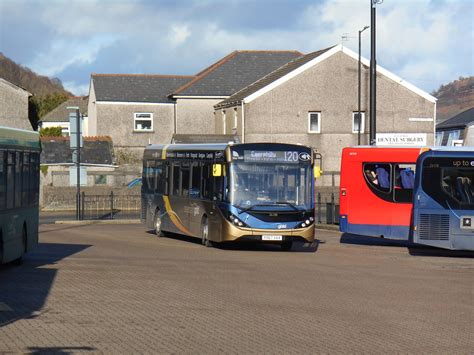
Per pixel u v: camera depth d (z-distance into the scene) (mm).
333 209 36875
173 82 67312
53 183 56281
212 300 13383
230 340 9938
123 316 11594
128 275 16750
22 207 18562
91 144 60000
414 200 22922
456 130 72125
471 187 22750
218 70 65438
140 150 64562
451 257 23625
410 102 56000
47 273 16953
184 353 9102
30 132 19594
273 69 65875
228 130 58906
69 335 10055
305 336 10312
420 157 22922
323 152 55188
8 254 17266
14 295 13531
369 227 26391
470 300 14102
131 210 50781
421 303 13609
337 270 18781
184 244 26375
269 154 23969
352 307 12961
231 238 23547
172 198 28672
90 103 70375
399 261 21797
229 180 23766
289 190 23953
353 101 55406
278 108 54562
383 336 10445
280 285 15594
